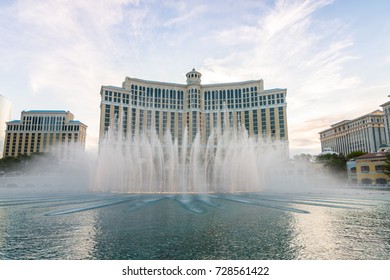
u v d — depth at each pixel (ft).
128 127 465.47
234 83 523.29
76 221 59.16
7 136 556.10
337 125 645.10
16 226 53.67
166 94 513.04
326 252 37.40
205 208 80.89
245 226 54.03
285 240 43.37
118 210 76.33
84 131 595.47
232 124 511.40
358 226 54.54
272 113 490.90
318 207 84.99
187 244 40.81
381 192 163.73
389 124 450.71
